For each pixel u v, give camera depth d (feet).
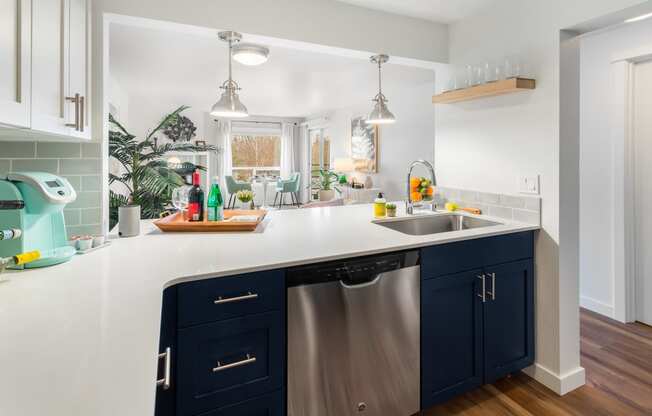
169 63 13.17
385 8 7.58
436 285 5.73
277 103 22.31
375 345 5.21
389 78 14.82
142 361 2.31
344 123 23.49
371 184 19.60
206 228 6.32
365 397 5.17
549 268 6.66
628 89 8.82
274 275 4.49
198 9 6.15
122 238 5.90
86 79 5.16
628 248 9.01
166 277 3.95
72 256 4.74
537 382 6.89
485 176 7.81
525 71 6.89
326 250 5.06
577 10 6.04
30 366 2.23
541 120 6.66
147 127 24.13
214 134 29.63
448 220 8.23
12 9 3.36
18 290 3.58
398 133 17.75
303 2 6.91
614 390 6.59
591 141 9.60
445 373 5.89
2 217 4.19
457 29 8.27
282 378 4.58
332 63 12.58
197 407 4.10
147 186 9.91
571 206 6.63
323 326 4.81
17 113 3.42
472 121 8.07
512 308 6.63
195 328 4.08
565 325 6.61
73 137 4.85
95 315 3.01
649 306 8.93
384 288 5.24
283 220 7.61
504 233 6.42
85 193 5.73
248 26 6.49
